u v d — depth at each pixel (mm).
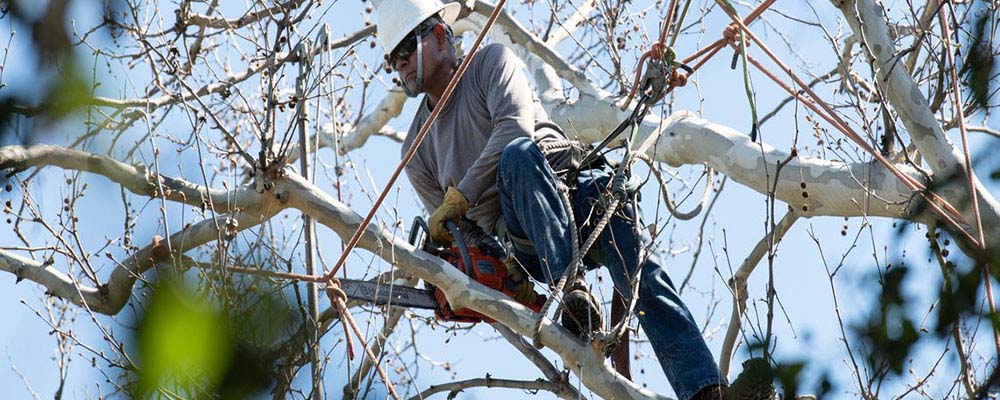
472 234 11414
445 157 12148
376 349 13789
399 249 10711
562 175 11148
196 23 13602
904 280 9469
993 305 9406
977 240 10203
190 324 6703
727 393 9664
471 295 10648
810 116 13164
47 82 5770
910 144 13773
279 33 11500
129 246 10836
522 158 10844
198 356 6715
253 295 8672
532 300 11227
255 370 7066
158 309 6652
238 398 6965
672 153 14156
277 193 10664
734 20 10477
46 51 5703
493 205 11625
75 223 10961
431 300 11242
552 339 10195
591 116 15359
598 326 10242
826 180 12672
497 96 11516
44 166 10086
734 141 13562
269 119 10930
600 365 10062
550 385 11055
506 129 11273
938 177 11609
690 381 10180
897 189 12055
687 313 10508
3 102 5715
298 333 8898
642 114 10781
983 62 11625
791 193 12969
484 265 10992
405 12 12398
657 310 10500
